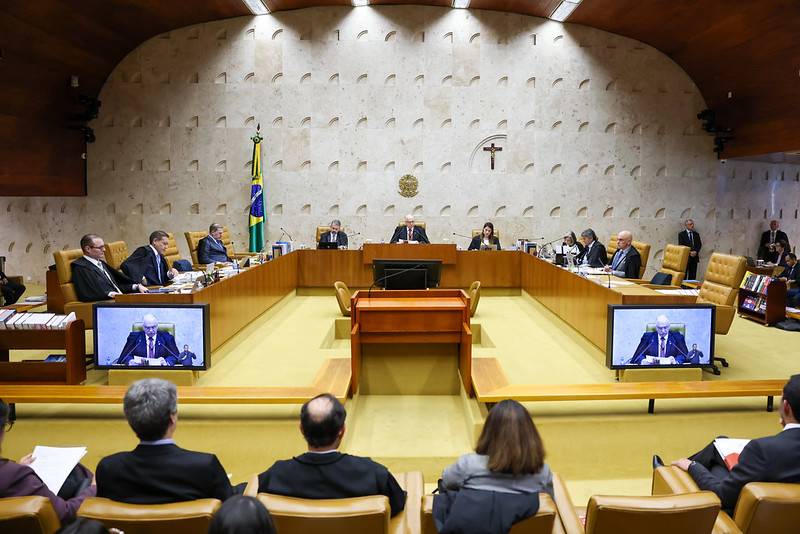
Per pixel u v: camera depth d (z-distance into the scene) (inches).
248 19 491.5
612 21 476.7
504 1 472.7
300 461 96.9
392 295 220.8
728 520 96.7
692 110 512.7
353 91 497.4
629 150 511.5
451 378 221.1
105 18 422.6
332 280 390.0
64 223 507.5
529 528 84.7
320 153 501.7
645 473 181.6
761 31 404.2
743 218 531.5
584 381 215.2
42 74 420.5
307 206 506.0
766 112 462.3
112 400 174.9
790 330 307.1
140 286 253.8
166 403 97.8
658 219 520.7
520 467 88.4
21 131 425.7
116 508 84.5
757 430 185.6
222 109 498.3
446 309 207.3
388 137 501.0
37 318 205.3
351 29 494.0
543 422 179.8
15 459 177.9
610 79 504.7
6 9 353.4
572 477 180.2
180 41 492.4
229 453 176.1
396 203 506.0
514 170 506.0
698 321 209.3
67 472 117.2
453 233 508.7
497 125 502.3
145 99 496.4
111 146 500.1
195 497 96.9
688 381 199.9
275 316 329.7
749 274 343.0
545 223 511.5
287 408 188.1
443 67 497.7
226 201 505.0
